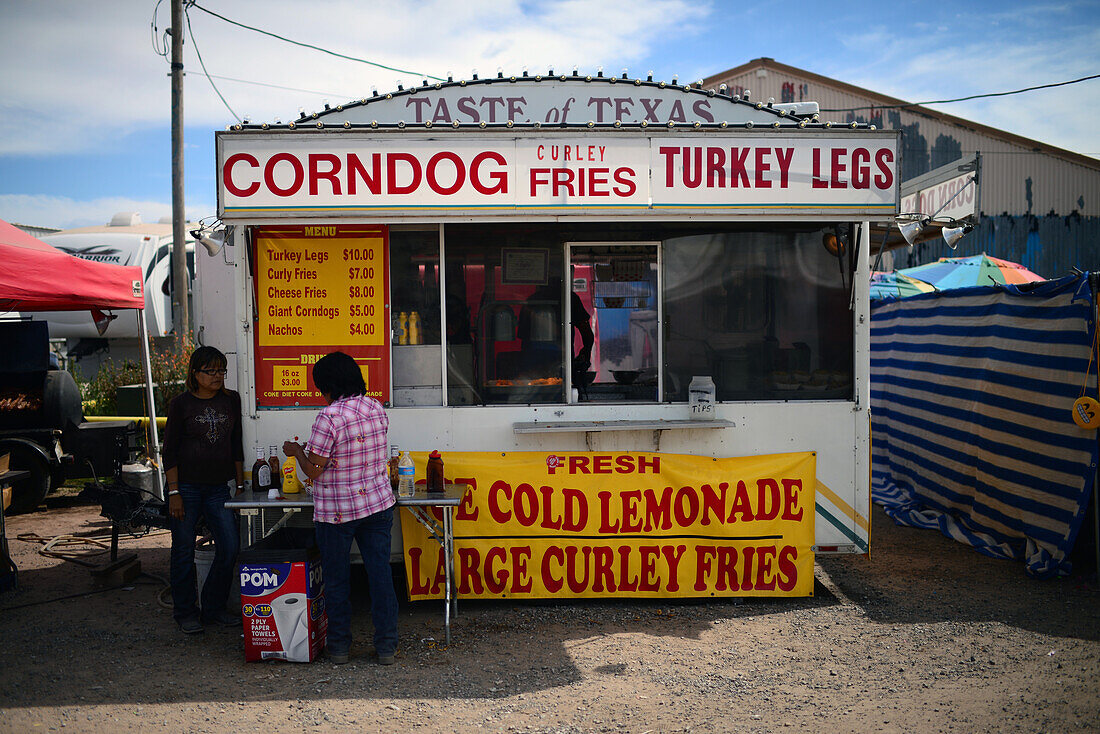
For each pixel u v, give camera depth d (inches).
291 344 197.8
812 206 191.5
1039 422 226.8
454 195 186.9
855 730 131.8
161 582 223.1
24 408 317.4
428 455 199.0
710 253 205.8
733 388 206.4
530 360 204.5
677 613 193.9
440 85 209.8
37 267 247.8
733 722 135.6
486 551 197.0
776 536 199.9
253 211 185.0
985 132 788.0
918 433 297.3
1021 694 143.6
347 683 153.8
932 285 358.0
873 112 804.0
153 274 518.9
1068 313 219.5
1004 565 230.1
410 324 200.8
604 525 198.7
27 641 178.1
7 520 302.8
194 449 179.2
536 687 151.2
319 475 159.6
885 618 187.6
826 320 206.2
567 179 188.1
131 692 149.9
